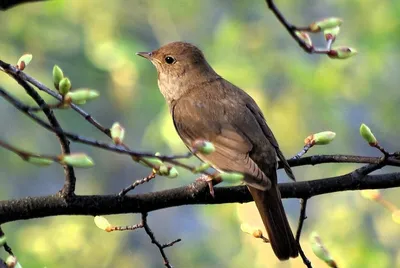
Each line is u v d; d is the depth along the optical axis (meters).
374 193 6.33
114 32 15.58
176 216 15.88
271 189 6.41
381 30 15.15
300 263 12.73
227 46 15.11
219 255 14.56
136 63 14.84
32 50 15.77
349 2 15.55
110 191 16.55
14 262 5.09
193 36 16.55
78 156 4.46
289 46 15.64
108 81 15.91
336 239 13.38
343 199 14.34
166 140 13.18
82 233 13.91
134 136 15.86
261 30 15.55
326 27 4.65
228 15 16.22
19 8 15.59
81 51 15.89
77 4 15.38
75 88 15.85
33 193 16.17
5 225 13.89
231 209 13.62
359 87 15.25
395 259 13.71
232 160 6.63
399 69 15.73
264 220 6.32
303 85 14.78
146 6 16.16
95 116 16.02
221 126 7.28
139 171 16.67
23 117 16.00
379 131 15.98
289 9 16.14
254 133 7.16
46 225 14.10
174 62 8.08
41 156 4.41
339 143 15.20
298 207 15.10
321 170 15.38
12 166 15.73
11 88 13.71
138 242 15.55
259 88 14.79
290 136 14.84
